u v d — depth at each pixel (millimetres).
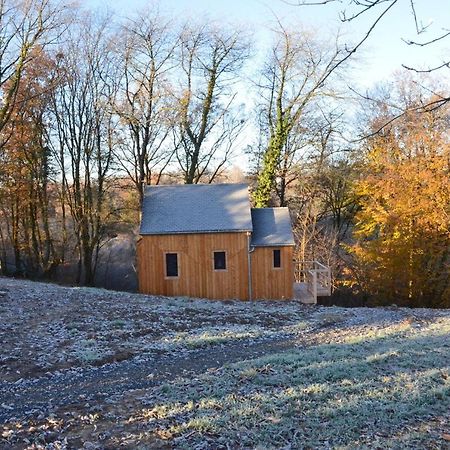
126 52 29484
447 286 25250
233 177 39344
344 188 33438
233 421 7102
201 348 12828
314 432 6734
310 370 9734
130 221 32281
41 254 32500
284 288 23234
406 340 13109
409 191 25078
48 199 32375
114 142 30719
